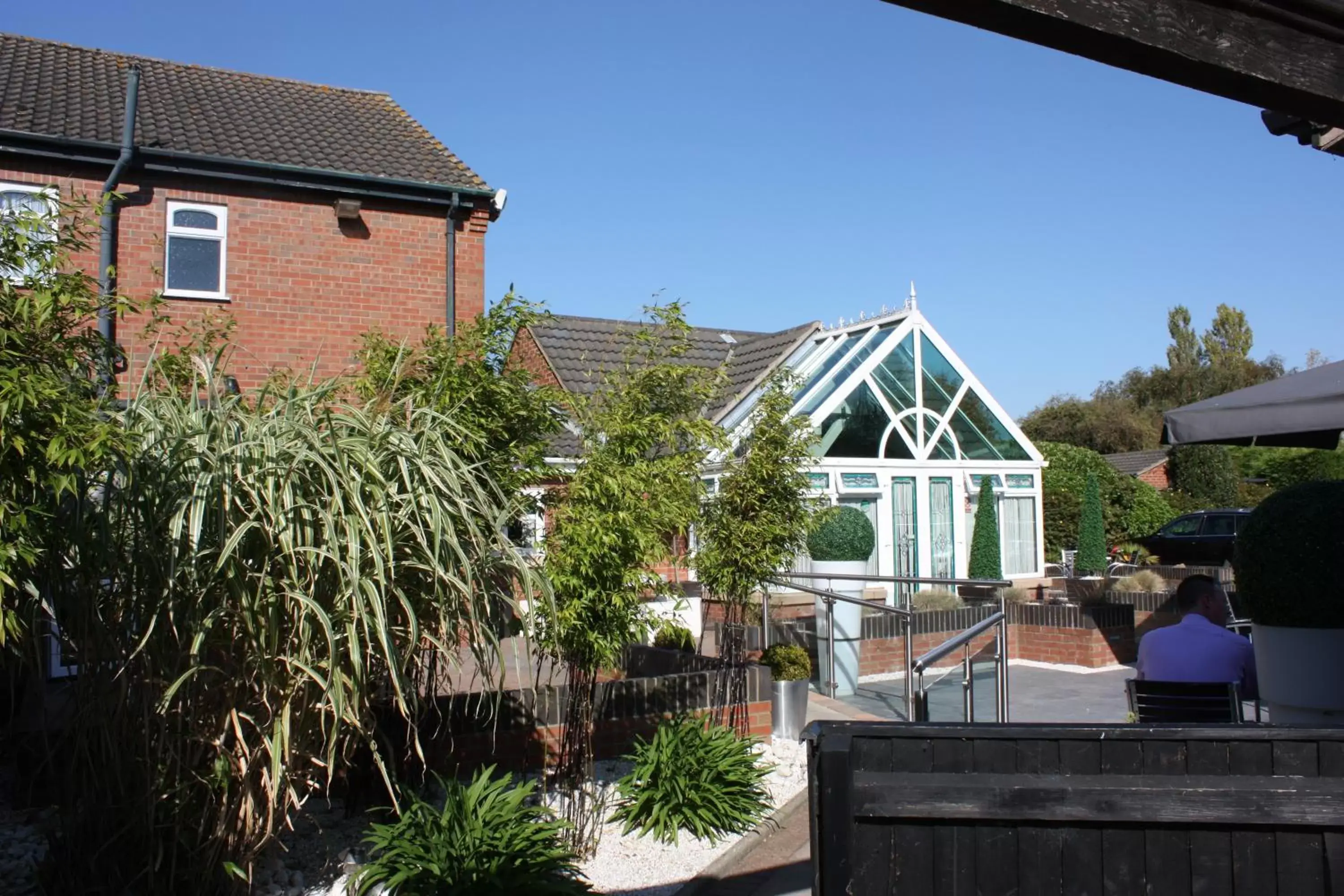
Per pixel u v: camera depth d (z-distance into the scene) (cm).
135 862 506
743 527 870
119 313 501
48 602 483
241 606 472
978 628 832
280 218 1311
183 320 1224
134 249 1230
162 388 591
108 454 434
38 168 1198
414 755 682
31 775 610
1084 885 332
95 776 499
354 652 452
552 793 706
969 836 338
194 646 452
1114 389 6122
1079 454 3028
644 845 676
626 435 707
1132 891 330
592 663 656
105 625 485
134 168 1225
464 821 573
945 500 2114
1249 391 739
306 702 498
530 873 533
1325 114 312
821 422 1947
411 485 505
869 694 1188
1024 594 1612
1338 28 297
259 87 1598
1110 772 343
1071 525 2864
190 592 468
